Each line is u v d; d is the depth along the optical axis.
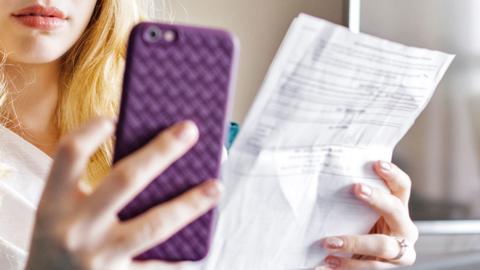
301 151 0.58
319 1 1.81
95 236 0.42
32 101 0.91
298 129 0.55
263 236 0.60
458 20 1.59
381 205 0.66
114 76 1.03
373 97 0.56
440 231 1.58
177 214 0.43
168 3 1.74
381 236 0.66
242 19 1.82
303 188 0.60
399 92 0.57
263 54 1.83
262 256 0.62
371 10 1.56
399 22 1.57
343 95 0.54
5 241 0.80
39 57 0.81
